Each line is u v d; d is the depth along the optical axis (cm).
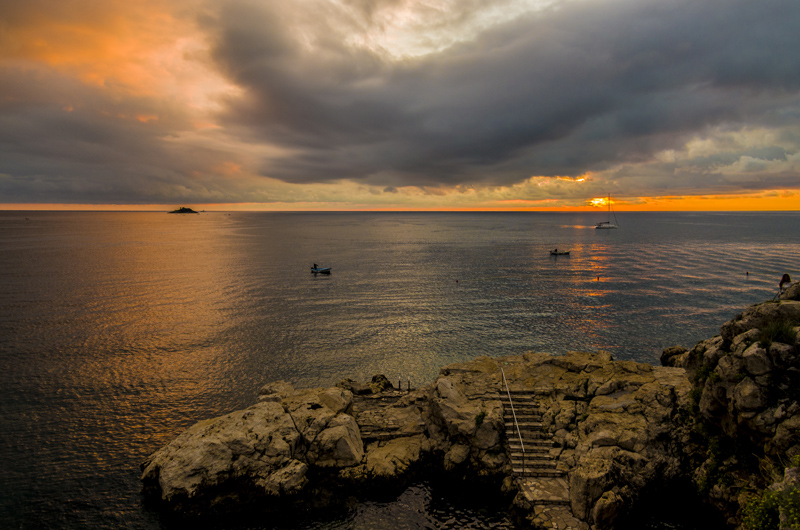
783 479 1845
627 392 2989
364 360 5597
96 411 4166
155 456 2867
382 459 2809
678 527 2286
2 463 3297
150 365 5331
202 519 2548
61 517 2705
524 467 2545
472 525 2456
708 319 7469
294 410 3036
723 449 2334
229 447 2669
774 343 2066
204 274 11862
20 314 7444
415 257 16212
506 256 16538
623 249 18500
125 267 12825
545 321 7400
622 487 2288
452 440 2834
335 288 10162
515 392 3109
